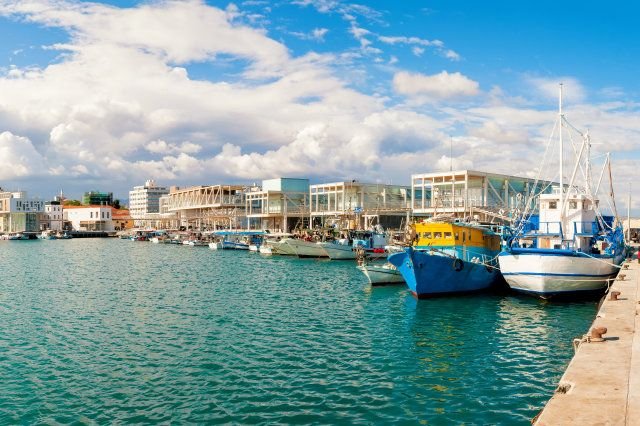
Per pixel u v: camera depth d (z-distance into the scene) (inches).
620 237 2030.0
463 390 817.5
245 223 6131.9
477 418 709.9
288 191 5359.3
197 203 6953.7
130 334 1190.9
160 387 834.8
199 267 2844.5
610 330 710.5
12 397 796.6
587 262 1456.7
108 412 738.8
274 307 1530.5
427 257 1610.5
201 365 947.3
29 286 2049.7
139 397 792.9
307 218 5255.9
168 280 2237.9
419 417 714.2
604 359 571.2
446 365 943.7
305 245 3432.6
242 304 1585.9
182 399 783.1
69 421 710.5
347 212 4254.4
